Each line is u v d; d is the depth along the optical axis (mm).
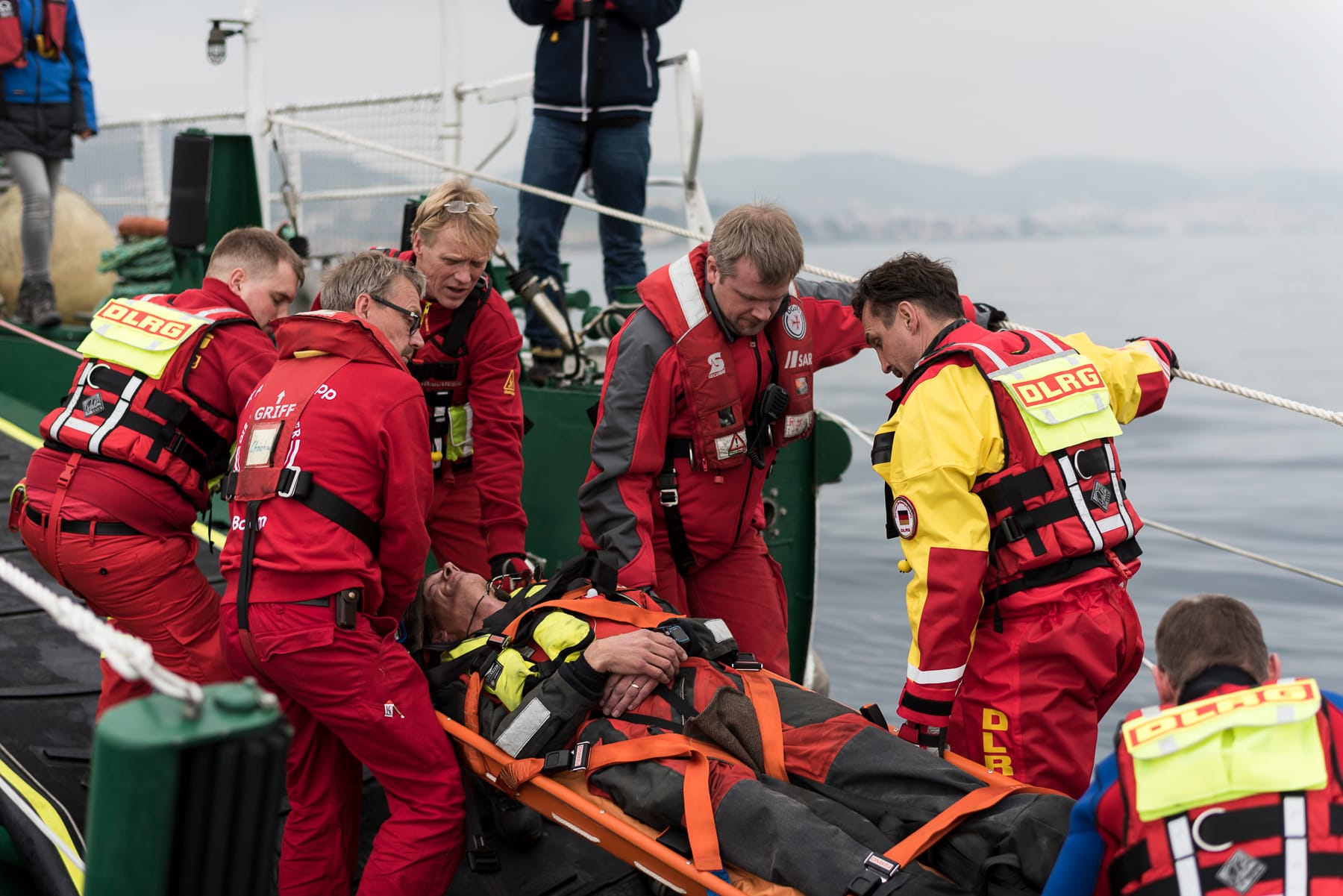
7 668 4074
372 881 2701
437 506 3822
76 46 6605
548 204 5367
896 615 10008
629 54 5230
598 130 5363
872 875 2326
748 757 2840
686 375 3182
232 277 3164
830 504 16594
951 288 2939
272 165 7074
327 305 2830
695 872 2434
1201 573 11648
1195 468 18906
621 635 2895
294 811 2840
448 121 6270
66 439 3010
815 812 2568
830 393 30672
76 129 6656
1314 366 33312
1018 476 2699
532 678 2951
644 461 3205
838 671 8398
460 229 3283
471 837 3312
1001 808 2486
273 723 1597
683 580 3574
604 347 5586
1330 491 16375
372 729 2639
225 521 5301
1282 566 3785
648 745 2727
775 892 2441
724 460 3277
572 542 4895
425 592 3422
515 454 3646
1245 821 1735
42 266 6684
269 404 2707
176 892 1586
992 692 2783
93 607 3086
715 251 3002
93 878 1600
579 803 2652
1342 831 1710
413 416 2684
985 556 2646
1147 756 1828
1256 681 1905
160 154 8430
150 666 1562
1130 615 2771
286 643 2576
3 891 3186
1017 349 2791
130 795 1535
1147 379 2986
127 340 3033
